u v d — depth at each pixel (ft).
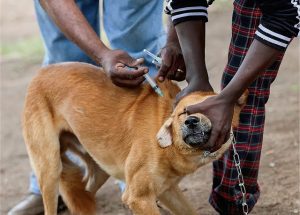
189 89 13.48
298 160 20.38
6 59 41.32
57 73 16.38
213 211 17.67
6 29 49.88
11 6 57.21
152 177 14.39
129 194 14.65
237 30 14.23
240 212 15.47
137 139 14.58
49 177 16.48
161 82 14.76
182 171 14.34
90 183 17.31
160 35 17.58
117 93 15.42
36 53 41.60
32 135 16.60
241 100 13.60
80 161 17.22
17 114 30.73
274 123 23.93
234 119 13.69
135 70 14.17
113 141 15.25
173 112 13.70
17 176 23.11
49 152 16.37
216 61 33.73
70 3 15.66
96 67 16.25
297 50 33.55
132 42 17.37
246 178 15.24
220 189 15.44
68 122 16.11
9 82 36.45
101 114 15.44
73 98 15.87
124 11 17.04
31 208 18.90
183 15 13.42
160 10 17.53
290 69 30.76
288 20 11.58
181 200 15.60
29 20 52.29
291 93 27.32
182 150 13.65
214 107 12.27
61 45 18.20
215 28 40.93
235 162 14.39
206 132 12.35
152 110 14.64
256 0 11.89
